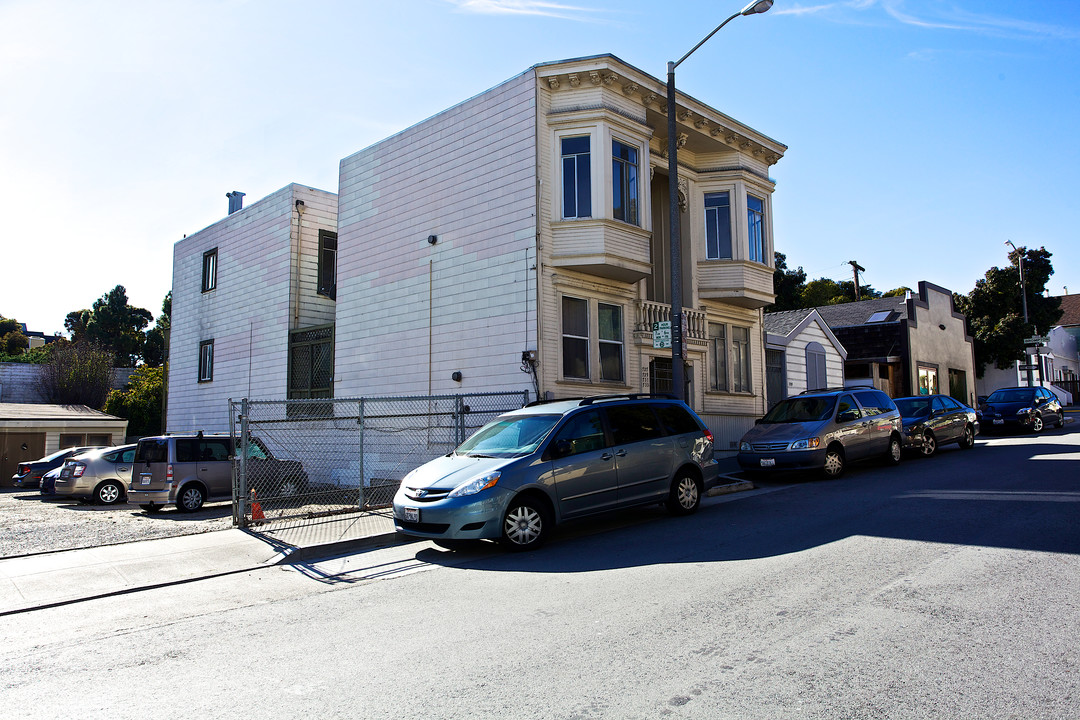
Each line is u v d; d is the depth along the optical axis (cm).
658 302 1739
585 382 1513
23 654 550
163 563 870
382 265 1816
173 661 513
